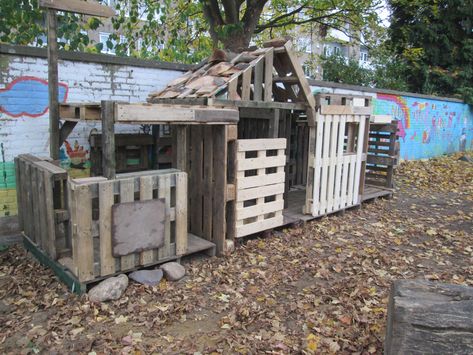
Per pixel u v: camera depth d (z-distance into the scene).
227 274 4.51
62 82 5.58
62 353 3.10
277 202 5.68
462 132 17.59
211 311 3.77
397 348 2.37
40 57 5.36
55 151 5.00
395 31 19.00
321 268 4.75
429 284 2.67
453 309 2.32
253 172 6.04
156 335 3.36
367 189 8.59
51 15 4.69
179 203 4.43
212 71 5.43
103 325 3.47
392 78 17.03
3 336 3.32
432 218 7.18
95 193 3.76
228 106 4.88
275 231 6.00
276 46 5.43
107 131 3.80
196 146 5.18
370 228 6.43
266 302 3.94
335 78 16.80
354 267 4.83
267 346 3.23
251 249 5.25
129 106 3.84
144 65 6.34
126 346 3.19
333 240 5.77
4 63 5.09
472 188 9.80
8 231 5.37
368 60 20.47
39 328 3.41
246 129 6.87
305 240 5.70
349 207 7.24
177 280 4.29
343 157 6.78
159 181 4.20
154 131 6.53
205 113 4.47
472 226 6.78
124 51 8.22
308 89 5.79
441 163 13.31
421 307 2.34
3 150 5.21
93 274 3.87
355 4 13.70
